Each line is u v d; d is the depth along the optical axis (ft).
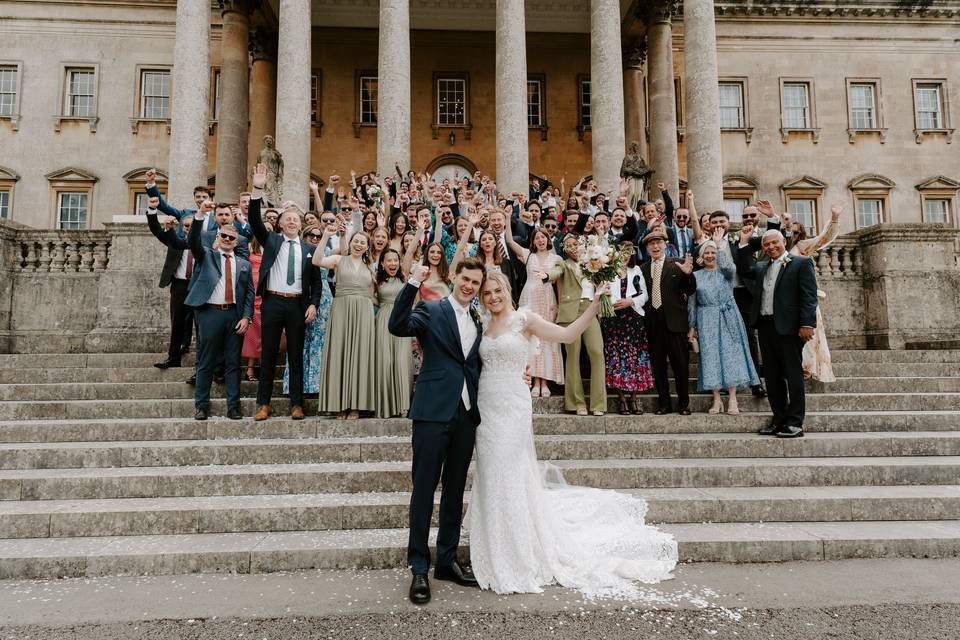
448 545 13.66
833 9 83.41
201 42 50.67
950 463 18.97
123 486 17.43
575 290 23.99
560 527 14.12
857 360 32.86
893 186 82.89
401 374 22.84
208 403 22.47
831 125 83.92
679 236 33.12
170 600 12.66
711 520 16.65
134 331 38.32
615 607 12.21
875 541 15.08
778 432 21.26
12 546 14.83
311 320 23.44
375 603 12.45
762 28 84.23
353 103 79.61
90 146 76.89
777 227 22.95
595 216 28.25
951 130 84.17
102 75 77.71
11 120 76.33
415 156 80.18
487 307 14.05
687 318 23.72
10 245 41.27
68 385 25.81
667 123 68.39
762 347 22.21
